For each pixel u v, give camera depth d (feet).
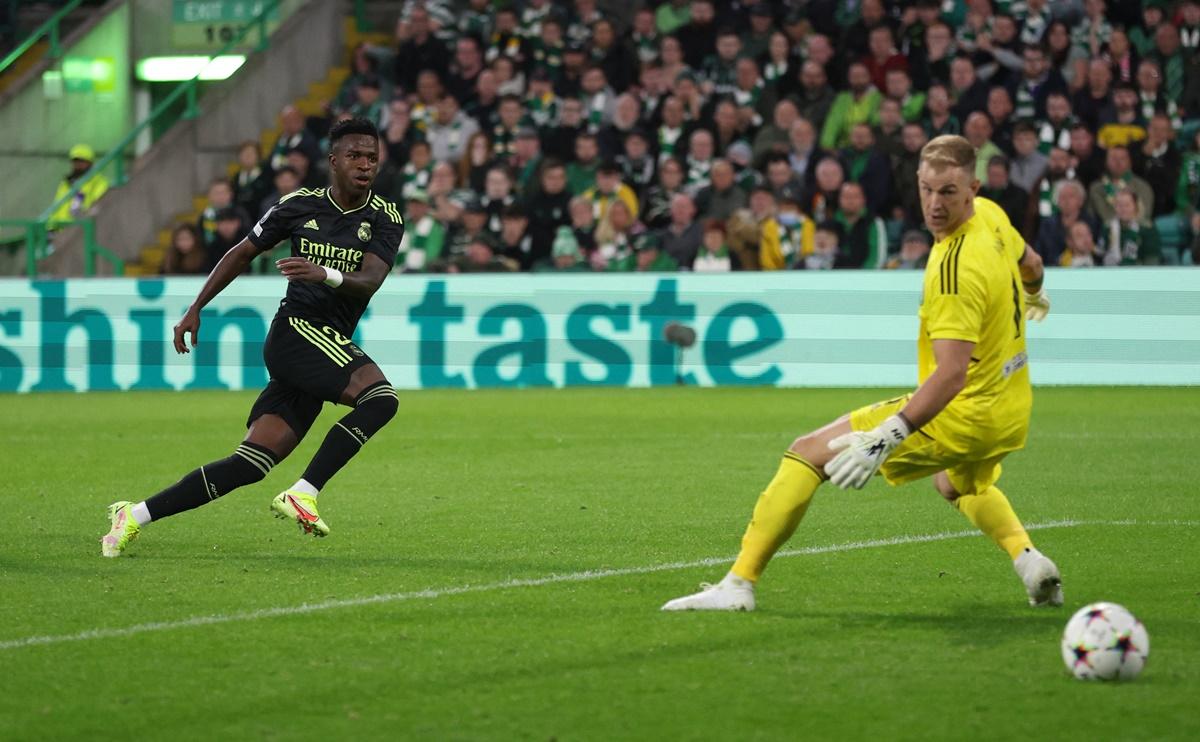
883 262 138.92
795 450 44.37
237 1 185.57
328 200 56.85
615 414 113.09
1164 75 151.12
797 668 38.19
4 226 161.07
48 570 53.11
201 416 117.08
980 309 41.96
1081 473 78.54
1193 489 72.64
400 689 36.40
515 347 139.23
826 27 158.30
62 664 39.04
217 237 153.07
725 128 151.02
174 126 177.88
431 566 53.67
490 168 153.38
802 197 143.84
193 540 59.93
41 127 178.19
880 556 54.85
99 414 119.34
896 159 143.33
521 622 43.88
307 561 54.85
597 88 157.38
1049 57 150.51
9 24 209.26
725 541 58.85
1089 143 140.15
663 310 136.87
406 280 140.97
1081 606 45.68
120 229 171.83
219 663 39.09
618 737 32.40
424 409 118.73
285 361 55.88
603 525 63.05
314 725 33.45
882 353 132.57
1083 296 129.90
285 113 166.81
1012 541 45.39
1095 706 34.50
